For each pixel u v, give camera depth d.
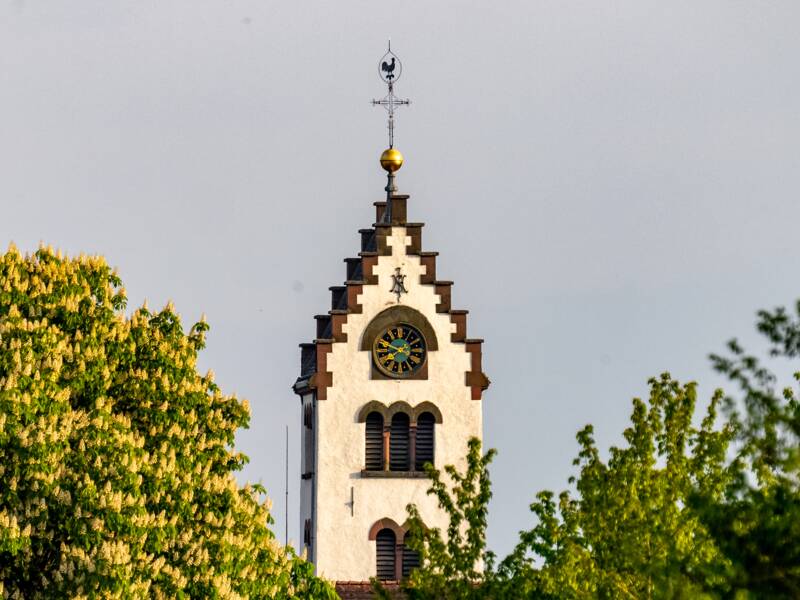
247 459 182.00
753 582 94.06
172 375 178.75
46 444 158.38
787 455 92.62
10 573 161.38
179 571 167.75
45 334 166.25
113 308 177.62
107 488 159.88
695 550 119.12
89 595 157.88
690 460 131.62
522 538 139.88
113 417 168.25
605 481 132.50
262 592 179.38
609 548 129.62
